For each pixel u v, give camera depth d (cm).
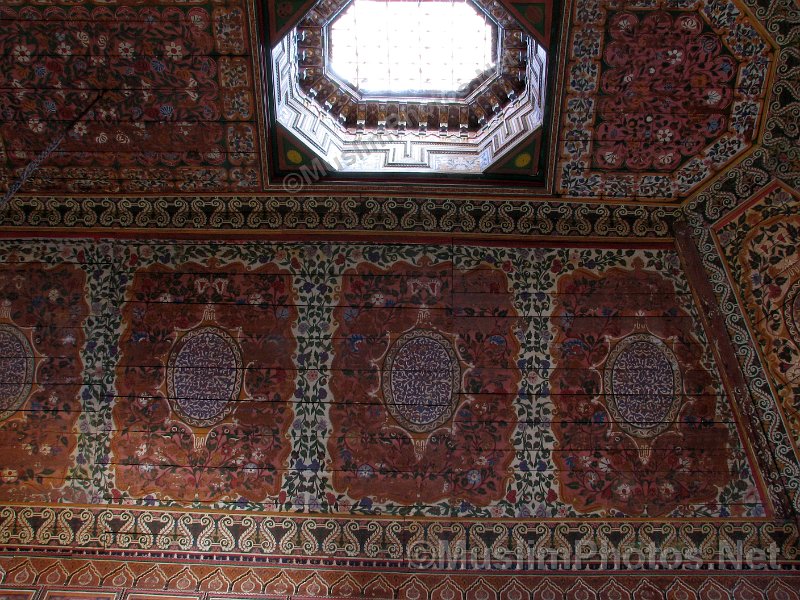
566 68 457
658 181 504
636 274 520
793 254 497
